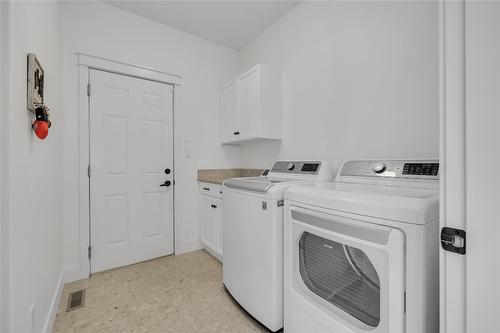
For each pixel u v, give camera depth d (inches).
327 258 42.6
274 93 91.7
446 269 23.6
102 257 86.7
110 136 88.3
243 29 103.7
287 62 92.1
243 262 61.2
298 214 46.0
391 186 50.5
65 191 79.3
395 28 60.1
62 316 61.2
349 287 39.0
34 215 43.4
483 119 21.0
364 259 36.8
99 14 85.6
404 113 58.5
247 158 115.8
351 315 38.3
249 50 114.4
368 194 37.2
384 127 62.4
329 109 76.2
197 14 93.4
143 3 86.9
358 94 68.2
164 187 100.4
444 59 23.4
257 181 63.4
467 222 22.1
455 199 22.8
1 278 30.1
